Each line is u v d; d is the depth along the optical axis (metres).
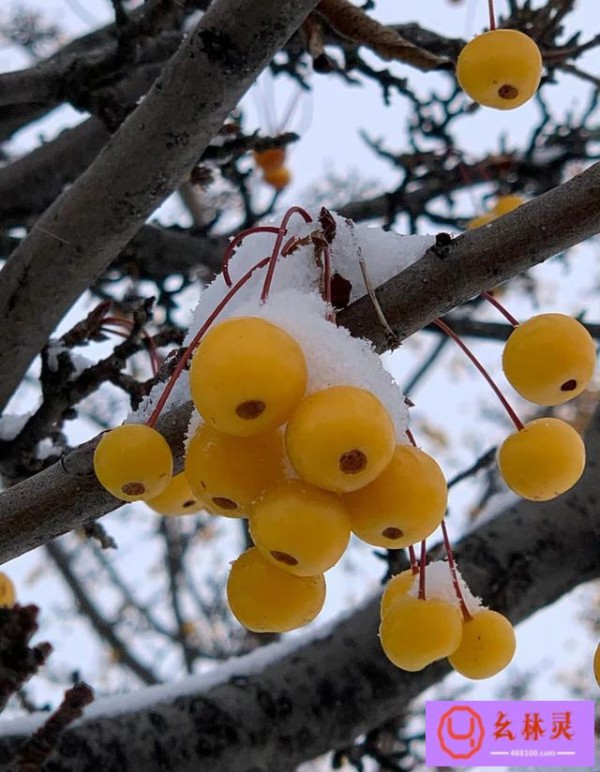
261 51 0.29
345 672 0.34
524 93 0.28
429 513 0.24
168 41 0.41
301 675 0.34
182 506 0.29
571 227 0.26
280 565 0.24
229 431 0.24
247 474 0.24
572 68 0.39
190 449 0.25
